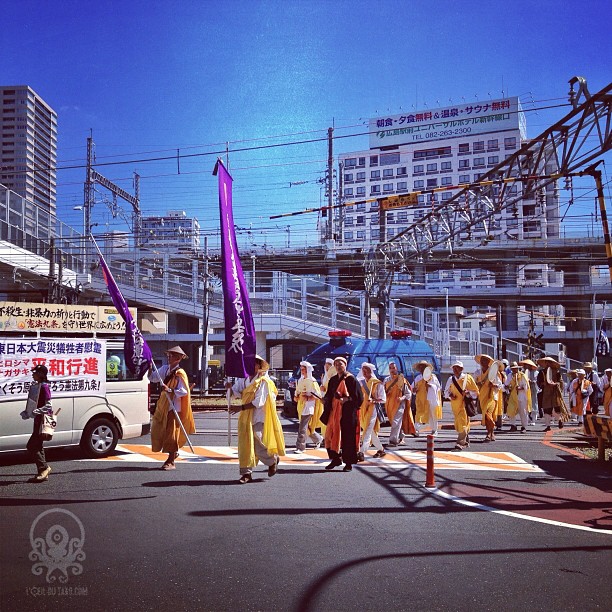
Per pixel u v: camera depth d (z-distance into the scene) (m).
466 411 12.14
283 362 62.62
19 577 4.53
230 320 8.48
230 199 9.16
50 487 7.77
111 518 6.21
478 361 13.95
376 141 101.44
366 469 9.46
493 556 5.13
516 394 16.20
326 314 36.03
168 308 37.88
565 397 32.75
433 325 35.22
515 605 4.10
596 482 8.60
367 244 47.19
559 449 12.34
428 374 12.86
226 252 8.70
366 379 10.93
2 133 175.62
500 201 17.78
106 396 10.45
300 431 11.41
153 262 41.16
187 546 5.29
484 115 95.88
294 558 5.01
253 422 8.45
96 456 10.24
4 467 9.32
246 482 8.20
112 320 10.99
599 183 12.98
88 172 51.16
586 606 4.10
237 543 5.40
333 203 49.22
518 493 7.76
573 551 5.29
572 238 52.06
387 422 16.73
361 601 4.12
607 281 65.38
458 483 8.38
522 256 53.09
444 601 4.14
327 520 6.24
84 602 4.07
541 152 15.62
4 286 30.62
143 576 4.55
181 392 9.09
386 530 5.90
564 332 59.56
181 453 10.88
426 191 17.97
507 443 13.25
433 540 5.59
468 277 72.81
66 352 10.02
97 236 37.53
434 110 98.38
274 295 35.78
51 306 10.12
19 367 9.45
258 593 4.25
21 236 27.19
